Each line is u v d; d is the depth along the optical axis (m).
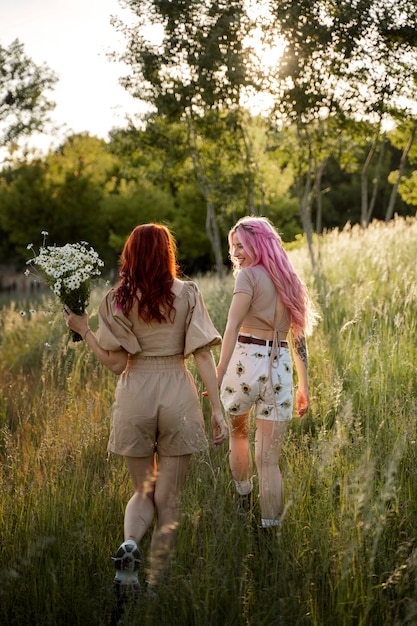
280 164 13.33
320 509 3.35
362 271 8.19
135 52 11.90
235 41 10.82
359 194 39.47
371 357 5.21
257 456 3.64
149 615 2.72
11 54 24.88
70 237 29.38
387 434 4.01
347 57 10.16
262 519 3.53
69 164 29.75
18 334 10.09
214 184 14.58
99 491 3.77
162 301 3.29
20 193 29.42
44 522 3.55
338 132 12.22
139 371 3.38
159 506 3.37
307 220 11.88
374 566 2.99
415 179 14.55
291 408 3.73
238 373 3.71
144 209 30.38
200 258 35.00
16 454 4.13
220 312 8.29
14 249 35.62
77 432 4.48
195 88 11.84
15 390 6.09
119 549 3.04
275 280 3.65
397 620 2.67
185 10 11.02
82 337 3.54
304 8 10.15
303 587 2.90
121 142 14.70
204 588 2.91
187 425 3.33
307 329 3.87
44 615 2.97
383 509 3.00
